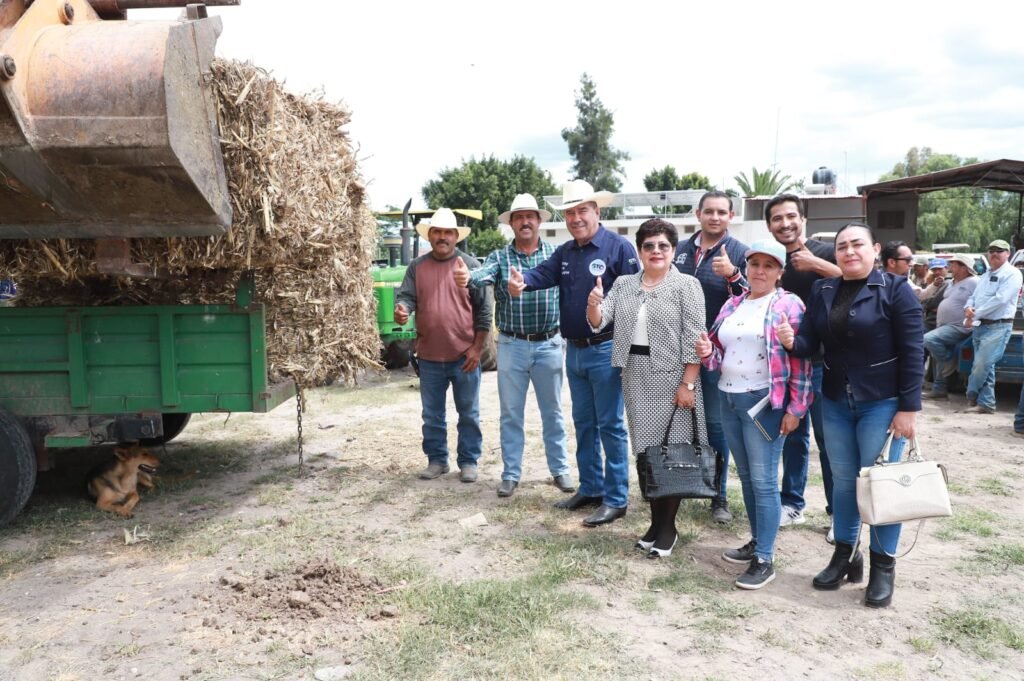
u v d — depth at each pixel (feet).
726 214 13.94
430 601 10.62
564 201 14.15
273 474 17.88
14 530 14.02
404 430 22.65
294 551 12.91
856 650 9.44
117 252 11.97
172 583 11.60
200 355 14.55
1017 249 52.29
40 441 14.49
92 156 10.16
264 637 9.75
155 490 16.55
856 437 11.04
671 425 12.36
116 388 14.55
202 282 15.35
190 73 10.62
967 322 24.97
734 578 11.73
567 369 14.69
